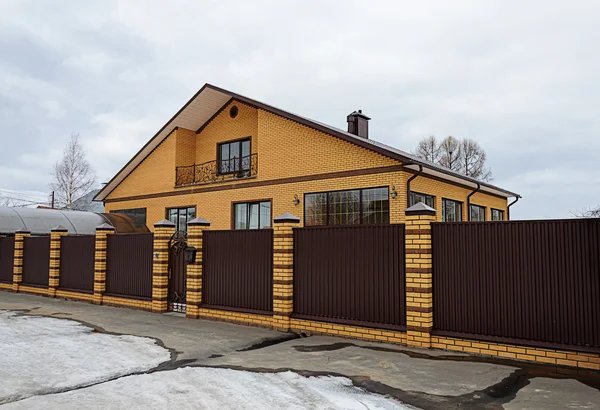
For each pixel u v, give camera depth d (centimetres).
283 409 467
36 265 1571
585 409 461
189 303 1046
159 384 554
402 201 1235
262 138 1590
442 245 709
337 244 825
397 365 621
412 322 721
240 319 953
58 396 516
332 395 507
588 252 597
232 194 1667
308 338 809
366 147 1309
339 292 816
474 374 578
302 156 1471
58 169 3641
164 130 1909
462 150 4738
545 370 590
